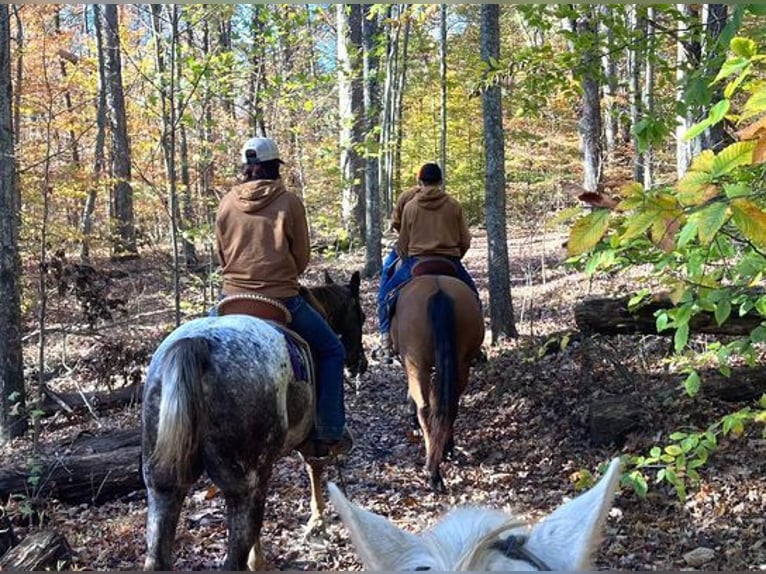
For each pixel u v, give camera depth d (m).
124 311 8.73
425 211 6.46
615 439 6.00
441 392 5.65
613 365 7.03
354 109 16.09
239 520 3.85
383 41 13.03
